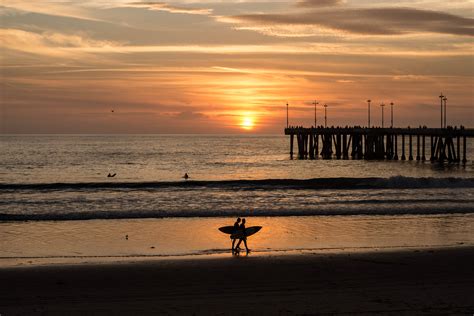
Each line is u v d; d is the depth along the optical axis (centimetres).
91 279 1994
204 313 1630
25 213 3541
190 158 11994
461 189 5003
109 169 8856
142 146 19512
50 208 3853
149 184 5341
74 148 17312
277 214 3525
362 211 3612
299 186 5216
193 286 1905
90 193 4772
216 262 2225
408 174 7169
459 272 2083
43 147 18100
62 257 2361
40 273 2067
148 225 3161
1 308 1686
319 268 2133
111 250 2517
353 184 5300
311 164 8981
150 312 1644
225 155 13288
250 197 4484
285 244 2636
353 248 2533
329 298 1761
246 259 2281
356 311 1633
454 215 3506
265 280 1975
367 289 1859
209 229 3039
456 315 1600
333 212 3581
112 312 1648
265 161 10481
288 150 16412
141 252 2473
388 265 2183
